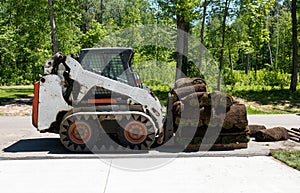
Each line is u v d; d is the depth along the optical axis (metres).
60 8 17.95
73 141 7.25
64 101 7.39
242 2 17.80
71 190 5.11
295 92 20.00
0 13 24.81
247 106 16.09
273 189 5.12
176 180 5.55
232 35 19.95
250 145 7.90
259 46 21.30
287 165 6.36
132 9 25.78
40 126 7.42
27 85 35.56
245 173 5.89
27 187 5.23
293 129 9.55
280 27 40.41
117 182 5.46
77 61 7.56
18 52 32.84
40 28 18.59
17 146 7.86
